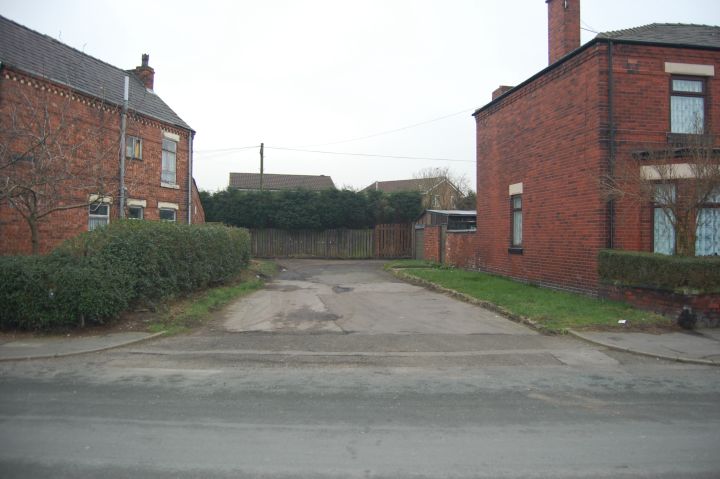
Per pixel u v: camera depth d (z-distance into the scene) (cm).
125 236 1047
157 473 399
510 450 448
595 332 944
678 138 1247
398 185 5775
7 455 430
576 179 1327
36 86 1417
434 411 554
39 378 680
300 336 955
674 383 669
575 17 1552
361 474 400
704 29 1505
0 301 910
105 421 515
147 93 2083
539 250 1516
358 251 3272
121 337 907
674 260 993
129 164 1780
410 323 1073
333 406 570
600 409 563
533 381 678
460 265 2184
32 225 1063
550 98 1458
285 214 3173
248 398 598
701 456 436
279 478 392
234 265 1723
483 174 1936
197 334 970
